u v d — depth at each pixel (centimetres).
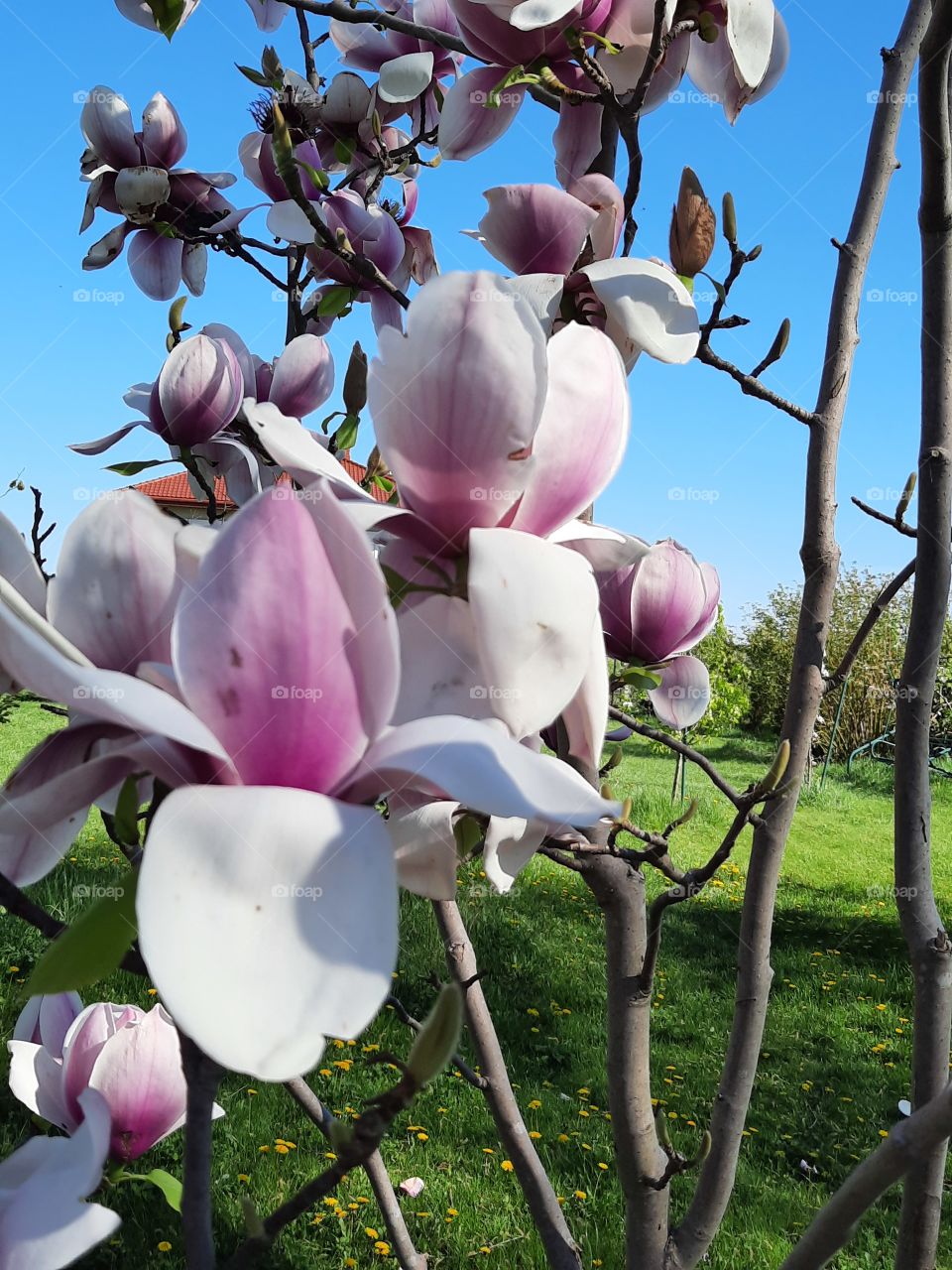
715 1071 309
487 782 30
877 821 651
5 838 36
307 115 119
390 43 126
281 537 31
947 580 85
